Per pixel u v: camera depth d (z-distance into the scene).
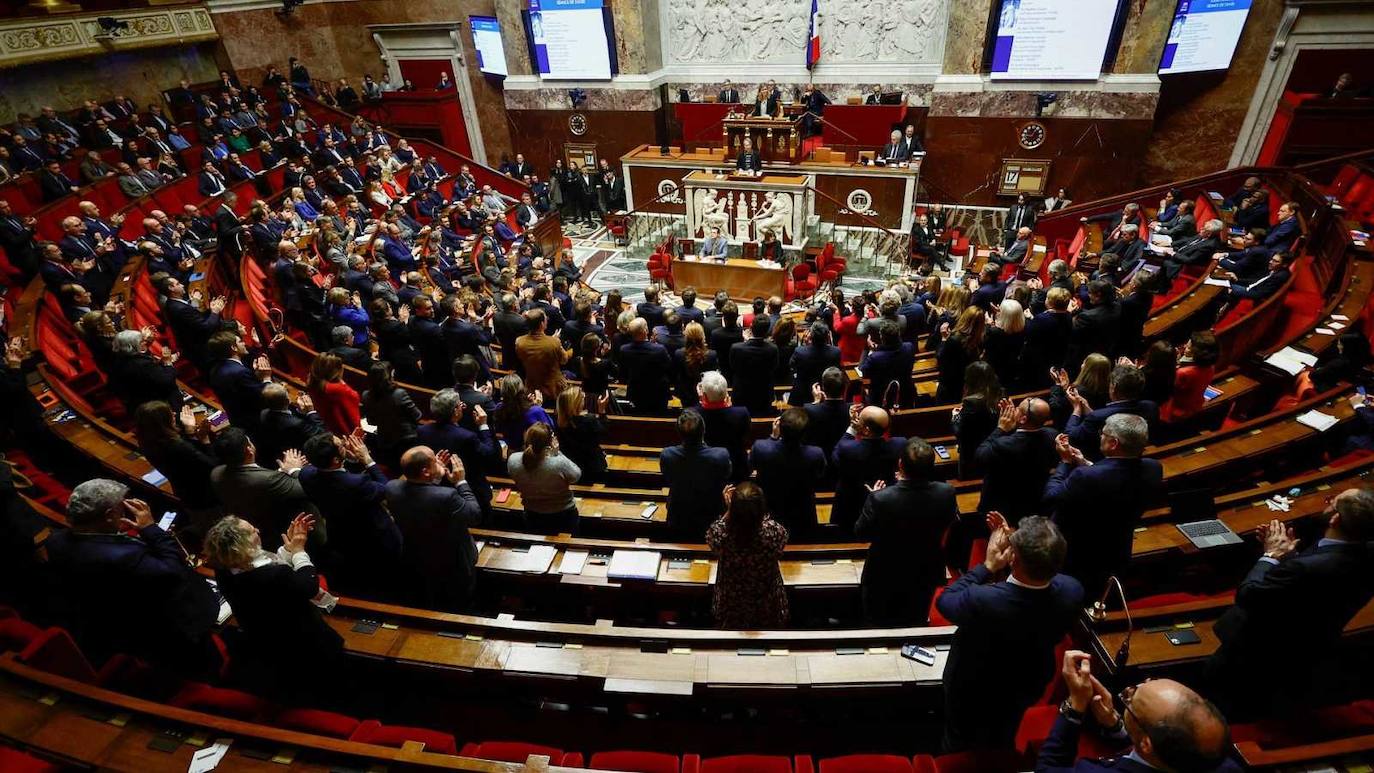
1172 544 4.22
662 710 3.86
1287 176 12.17
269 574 3.03
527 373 6.54
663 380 6.47
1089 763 2.11
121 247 10.45
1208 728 1.81
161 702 3.45
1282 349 6.90
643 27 18.00
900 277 14.21
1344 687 3.46
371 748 2.81
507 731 3.80
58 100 15.28
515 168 19.77
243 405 5.56
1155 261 10.41
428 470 3.76
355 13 20.62
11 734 2.89
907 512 3.42
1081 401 4.47
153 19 16.45
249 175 14.88
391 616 3.78
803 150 16.72
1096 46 14.58
